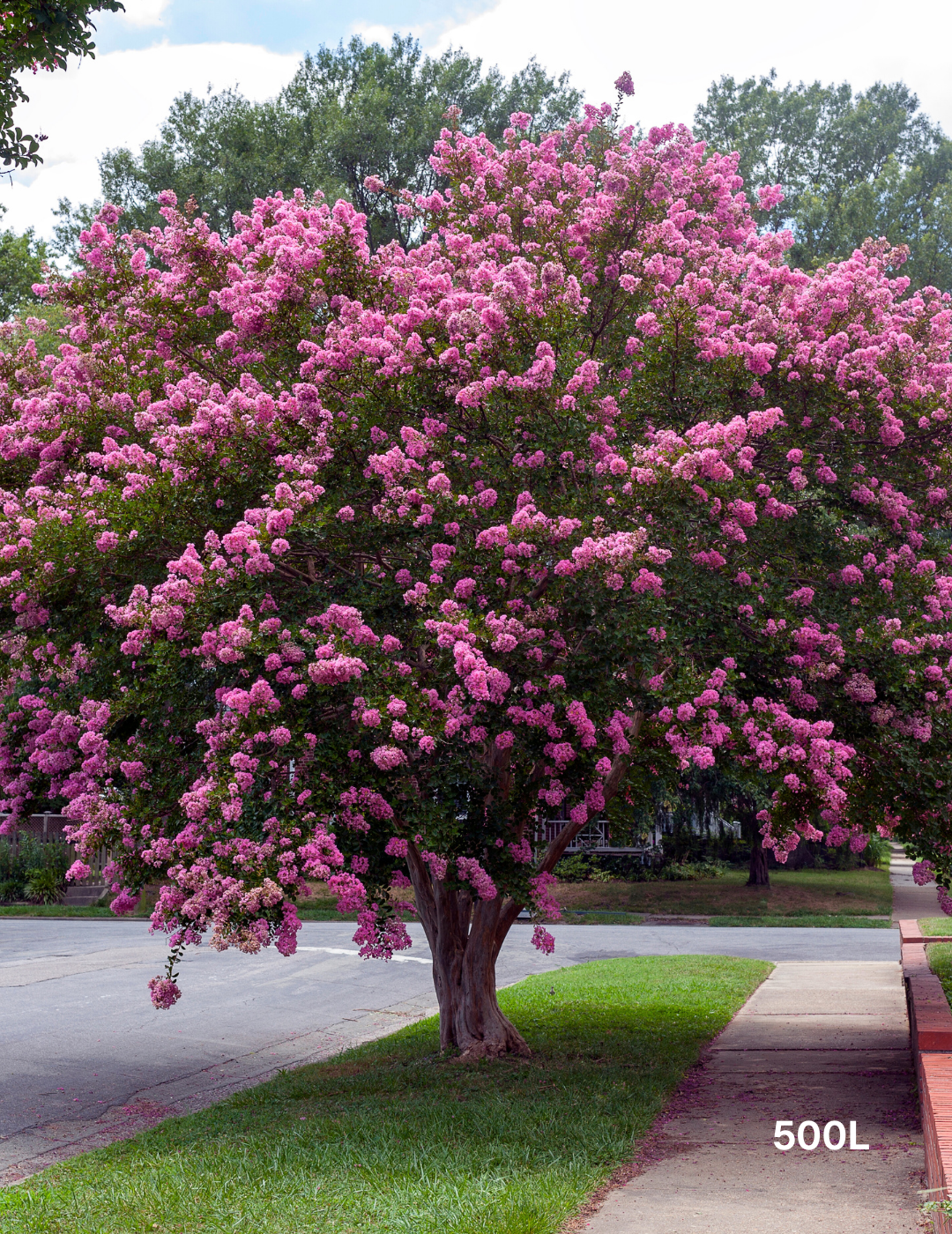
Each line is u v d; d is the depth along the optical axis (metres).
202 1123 8.14
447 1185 5.69
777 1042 10.37
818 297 9.44
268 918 7.17
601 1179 5.84
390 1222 5.12
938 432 9.05
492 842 8.41
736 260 10.05
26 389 10.14
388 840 8.12
